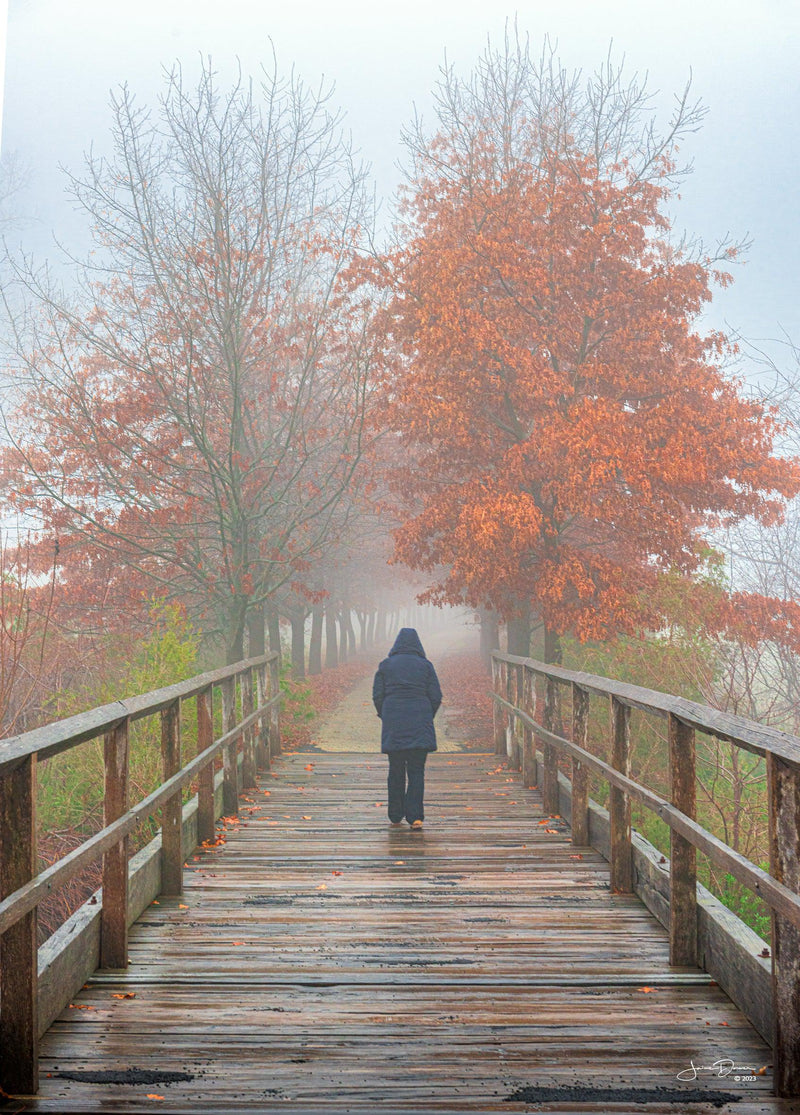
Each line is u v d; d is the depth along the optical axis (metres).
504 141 19.02
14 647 10.87
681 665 13.41
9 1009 3.55
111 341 16.98
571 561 16.27
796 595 14.49
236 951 5.21
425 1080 3.65
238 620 16.31
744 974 4.31
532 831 8.68
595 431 15.56
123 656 15.85
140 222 16.00
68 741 3.98
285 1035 4.07
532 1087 3.59
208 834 8.08
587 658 16.59
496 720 14.70
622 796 6.49
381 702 9.01
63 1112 3.36
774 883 3.52
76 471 17.31
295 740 16.81
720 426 16.56
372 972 4.86
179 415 15.56
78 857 4.05
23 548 12.27
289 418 17.84
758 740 3.71
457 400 17.05
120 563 17.66
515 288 17.56
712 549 15.38
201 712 8.11
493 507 15.73
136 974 4.82
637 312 17.66
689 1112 3.40
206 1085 3.59
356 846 8.03
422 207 19.67
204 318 16.11
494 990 4.64
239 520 16.11
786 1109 3.43
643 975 4.82
